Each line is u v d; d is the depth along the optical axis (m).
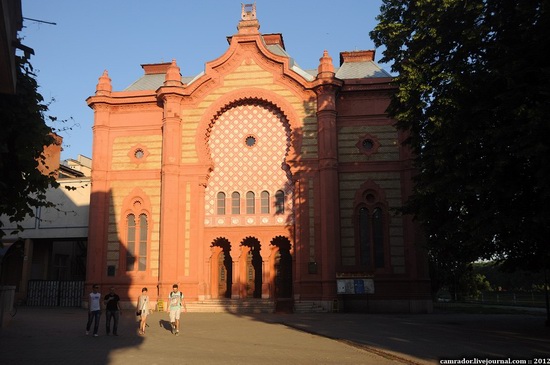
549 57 15.44
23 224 38.97
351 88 34.12
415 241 31.64
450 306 42.22
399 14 20.81
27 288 38.03
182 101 35.16
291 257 33.94
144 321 19.83
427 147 19.09
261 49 34.91
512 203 16.39
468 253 20.25
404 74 19.47
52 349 15.39
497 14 16.72
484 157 16.09
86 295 33.28
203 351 15.00
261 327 21.91
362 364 12.73
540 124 13.88
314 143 33.41
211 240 33.88
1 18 7.93
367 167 33.28
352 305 31.53
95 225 34.00
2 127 12.63
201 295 32.78
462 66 17.25
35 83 13.27
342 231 32.62
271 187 34.12
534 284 83.81
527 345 15.79
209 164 34.19
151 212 34.16
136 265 33.56
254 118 35.22
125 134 35.59
